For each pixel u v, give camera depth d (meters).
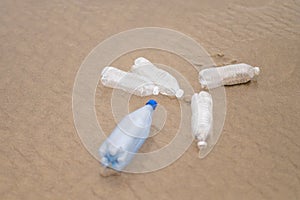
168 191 2.25
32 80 2.59
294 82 2.54
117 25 2.81
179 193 2.24
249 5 2.88
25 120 2.46
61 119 2.45
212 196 2.23
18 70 2.63
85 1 2.94
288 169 2.29
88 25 2.82
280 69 2.59
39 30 2.81
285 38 2.71
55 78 2.60
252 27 2.78
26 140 2.39
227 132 2.39
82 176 2.29
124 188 2.26
